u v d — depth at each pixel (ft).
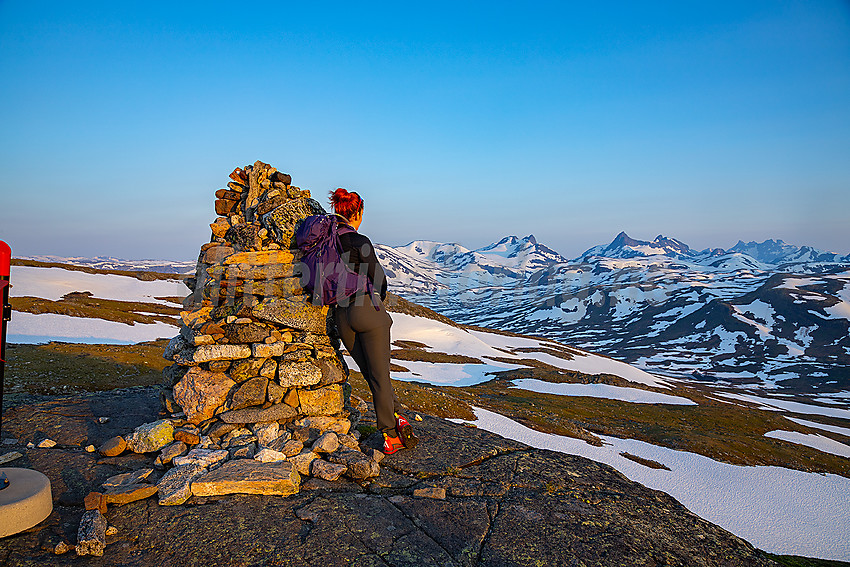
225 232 21.44
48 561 11.29
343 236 17.78
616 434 180.14
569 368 381.19
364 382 115.85
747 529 110.93
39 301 249.96
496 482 16.55
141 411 22.98
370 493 15.56
